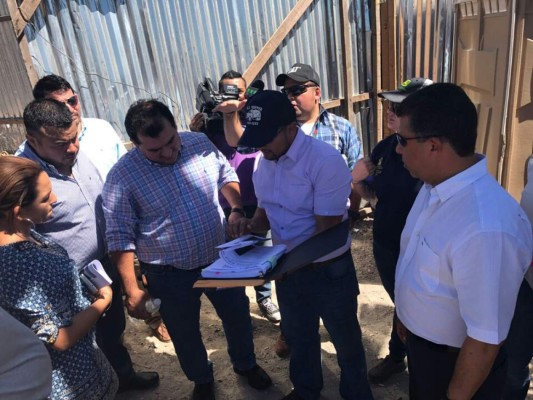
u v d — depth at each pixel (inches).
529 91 128.3
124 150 113.9
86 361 67.6
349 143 117.7
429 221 53.9
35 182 60.1
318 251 67.0
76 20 125.9
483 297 48.1
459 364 51.6
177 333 96.0
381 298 141.9
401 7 177.9
